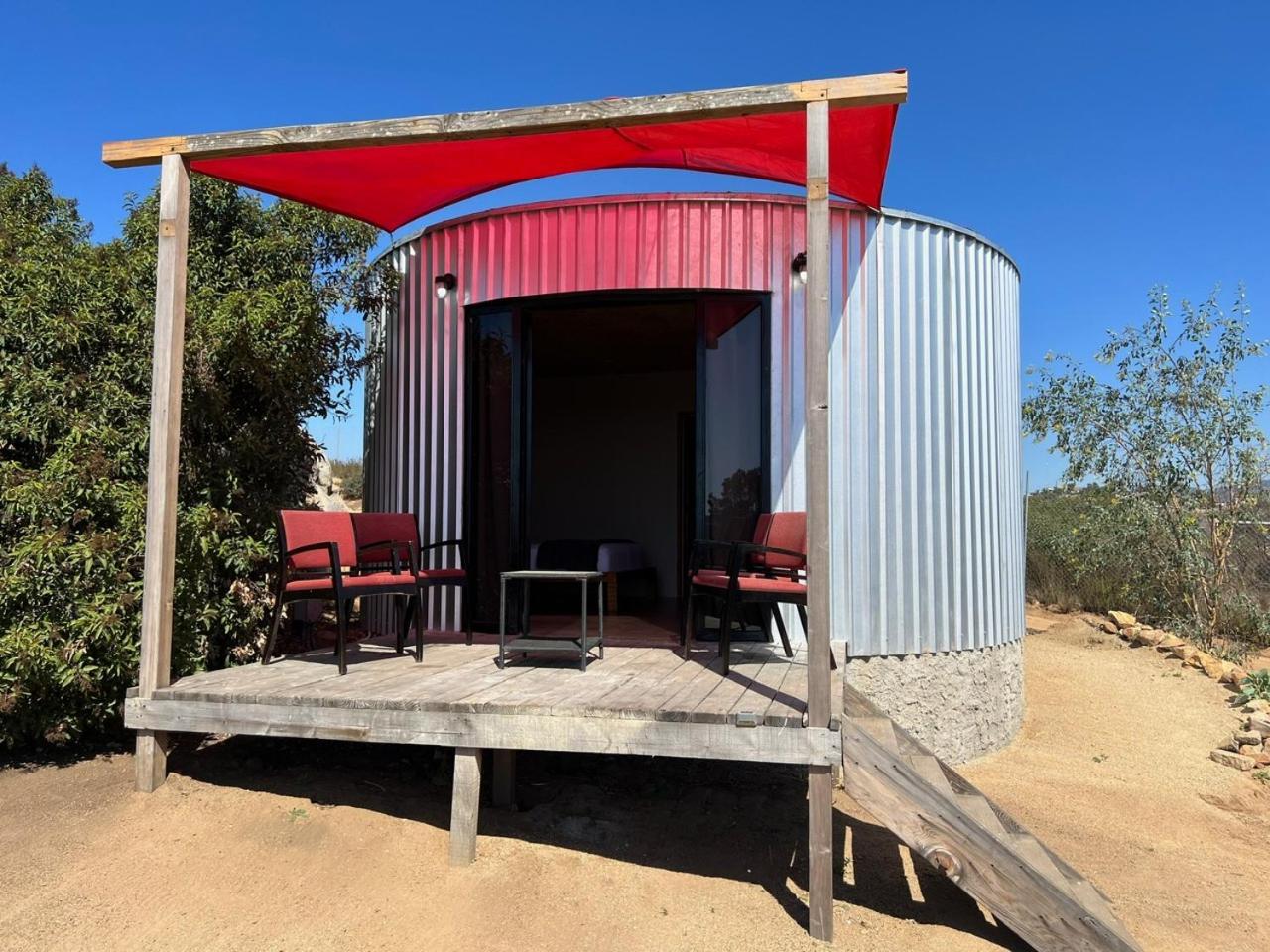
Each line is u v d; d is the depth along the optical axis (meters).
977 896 3.29
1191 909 4.04
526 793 4.59
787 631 5.66
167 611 4.30
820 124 3.50
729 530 5.85
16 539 4.69
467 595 5.76
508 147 4.70
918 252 6.13
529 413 6.21
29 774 4.67
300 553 4.98
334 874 3.52
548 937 3.20
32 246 5.21
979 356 6.58
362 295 6.72
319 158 4.60
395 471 6.83
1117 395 10.14
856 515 5.85
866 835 4.57
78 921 3.20
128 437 5.00
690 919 3.39
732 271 5.88
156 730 4.23
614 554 8.41
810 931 3.35
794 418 5.80
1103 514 10.23
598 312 7.04
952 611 6.16
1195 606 9.95
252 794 4.20
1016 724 6.96
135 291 5.30
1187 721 7.25
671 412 10.13
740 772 5.17
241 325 5.48
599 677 4.38
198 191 6.13
